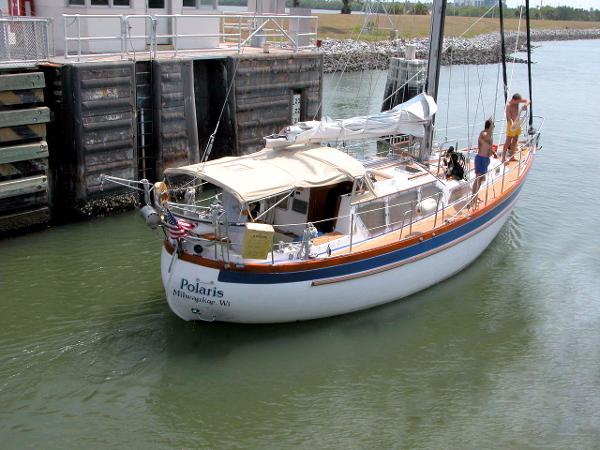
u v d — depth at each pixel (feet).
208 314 32.78
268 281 32.01
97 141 49.01
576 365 33.47
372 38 153.79
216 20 66.74
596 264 45.34
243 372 31.65
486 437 28.12
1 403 28.76
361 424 28.66
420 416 29.35
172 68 53.11
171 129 54.13
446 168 42.88
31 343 33.12
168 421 28.25
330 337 34.73
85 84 47.55
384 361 33.22
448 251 39.55
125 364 31.68
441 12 41.93
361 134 38.14
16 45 48.14
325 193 35.60
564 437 28.22
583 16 438.81
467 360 33.63
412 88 85.15
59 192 49.47
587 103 110.42
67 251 44.27
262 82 61.16
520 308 38.88
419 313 37.68
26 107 45.19
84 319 35.55
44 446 26.45
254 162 34.76
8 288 38.88
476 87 119.14
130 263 42.83
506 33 231.91
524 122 58.39
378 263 35.14
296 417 28.94
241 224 31.53
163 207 31.63
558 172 67.77
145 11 61.05
